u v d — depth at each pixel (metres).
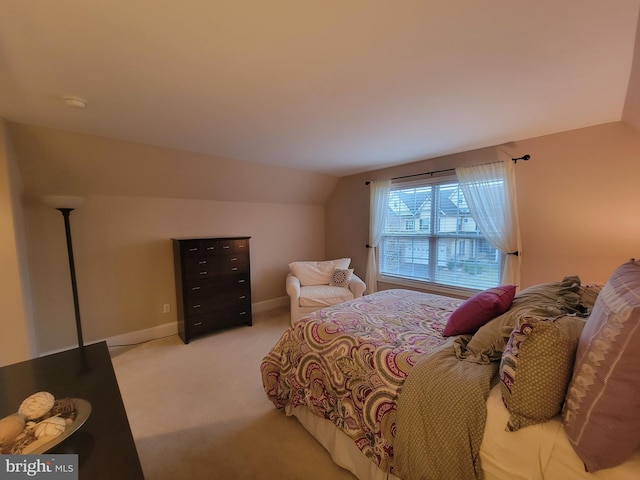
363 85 1.69
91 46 1.27
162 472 1.49
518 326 1.02
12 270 2.11
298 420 1.88
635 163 2.26
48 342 2.74
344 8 1.08
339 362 1.56
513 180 2.84
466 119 2.25
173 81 1.61
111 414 1.00
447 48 1.35
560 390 0.92
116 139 2.60
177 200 3.52
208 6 1.05
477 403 1.04
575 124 2.39
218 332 3.50
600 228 2.44
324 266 4.15
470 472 0.99
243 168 3.62
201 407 2.04
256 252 4.34
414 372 1.25
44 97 1.76
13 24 1.10
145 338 3.30
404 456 1.12
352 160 3.60
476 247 3.25
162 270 3.42
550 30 1.22
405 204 3.93
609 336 0.81
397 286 4.05
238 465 1.54
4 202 2.06
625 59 1.43
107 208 3.03
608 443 0.77
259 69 1.50
